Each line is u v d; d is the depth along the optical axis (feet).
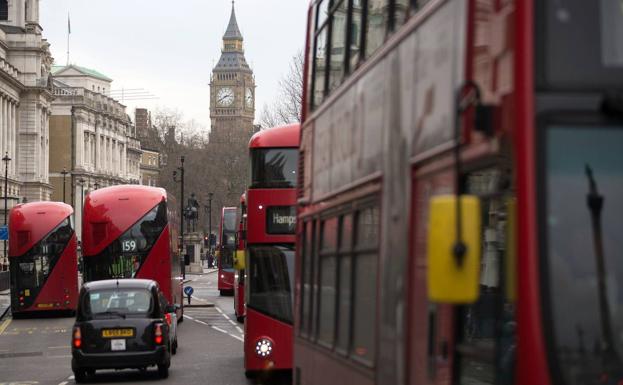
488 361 32.35
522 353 23.34
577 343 23.13
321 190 49.01
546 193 23.41
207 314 248.11
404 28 34.12
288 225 89.40
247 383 107.96
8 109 609.42
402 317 32.53
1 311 259.39
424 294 30.30
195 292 361.71
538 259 23.29
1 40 613.93
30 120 644.69
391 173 34.55
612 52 23.81
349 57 44.01
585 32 23.81
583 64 23.76
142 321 109.29
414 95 32.09
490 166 26.30
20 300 234.79
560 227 23.40
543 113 23.56
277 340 87.81
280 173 89.97
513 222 24.48
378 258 36.04
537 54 23.76
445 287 22.65
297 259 56.75
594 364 23.07
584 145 23.52
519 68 23.81
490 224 39.17
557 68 23.73
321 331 47.88
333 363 44.21
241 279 206.69
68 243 237.66
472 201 22.89
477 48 26.40
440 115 28.86
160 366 112.27
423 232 30.45
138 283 112.27
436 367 29.04
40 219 236.43
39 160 653.30
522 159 23.56
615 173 23.49
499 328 31.27
